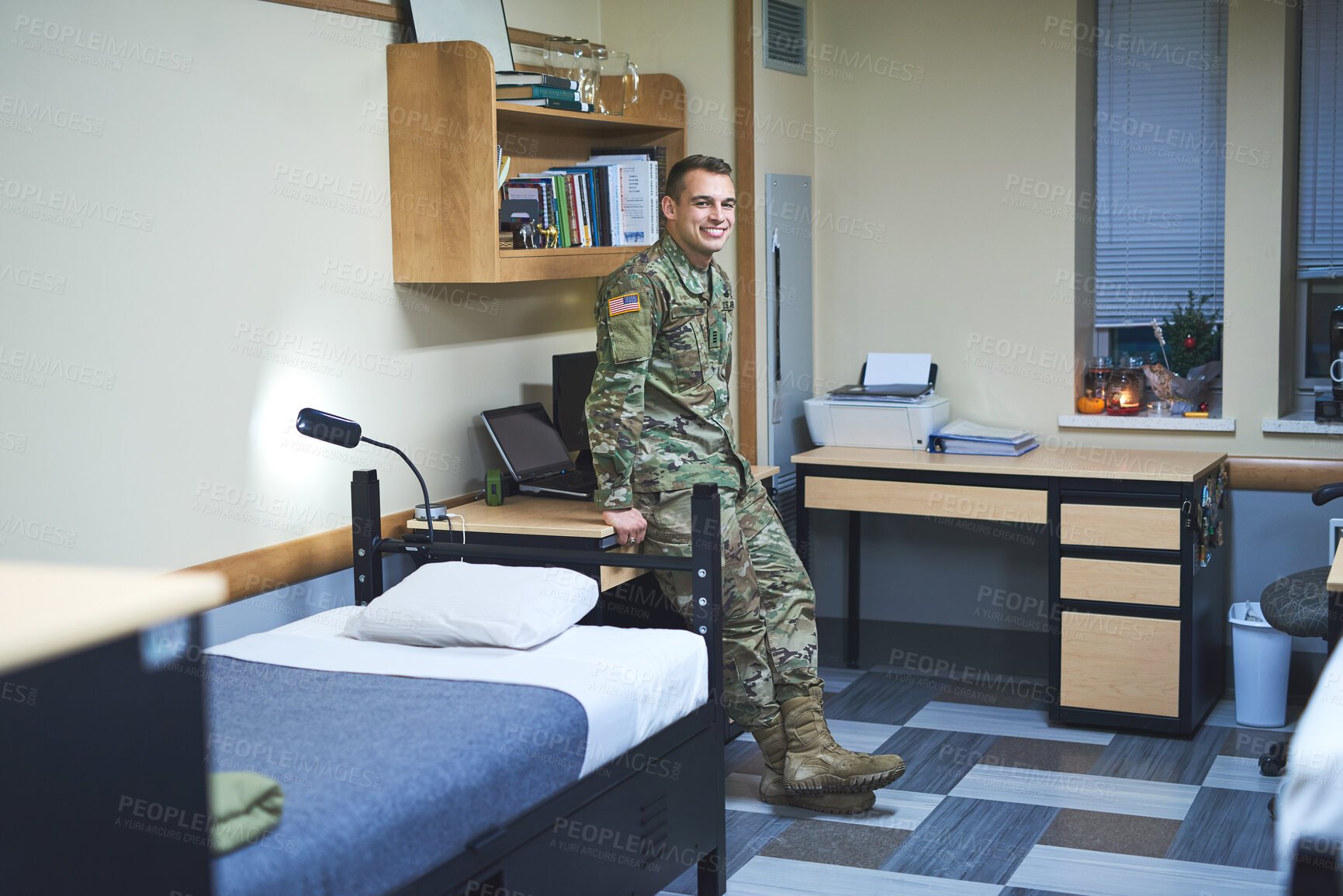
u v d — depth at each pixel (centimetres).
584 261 370
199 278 280
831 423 447
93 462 258
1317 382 439
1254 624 378
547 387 416
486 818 206
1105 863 292
